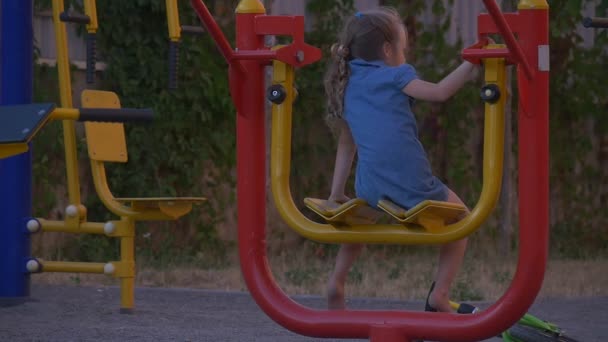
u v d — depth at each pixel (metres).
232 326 23.64
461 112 43.09
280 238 41.12
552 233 45.22
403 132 13.45
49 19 36.88
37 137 36.66
